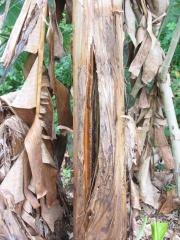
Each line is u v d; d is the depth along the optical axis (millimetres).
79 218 1278
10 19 1600
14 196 1287
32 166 1275
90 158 1254
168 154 1505
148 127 1475
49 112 1336
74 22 1216
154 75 1383
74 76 1236
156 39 1380
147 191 1500
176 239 1609
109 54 1219
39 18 1264
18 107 1282
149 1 1387
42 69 1305
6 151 1333
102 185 1241
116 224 1257
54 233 1403
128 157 1289
